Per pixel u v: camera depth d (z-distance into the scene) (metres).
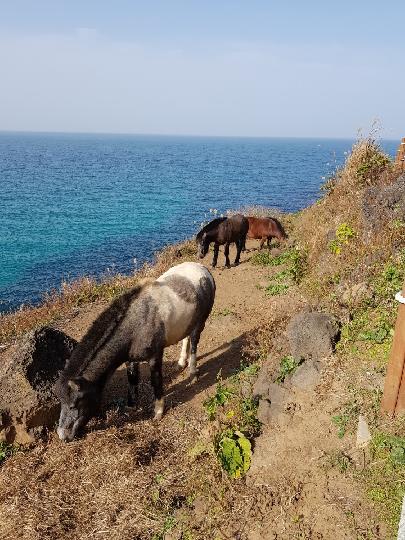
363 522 3.74
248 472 4.51
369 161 11.78
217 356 7.51
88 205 37.12
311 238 10.76
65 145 198.62
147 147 187.00
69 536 4.27
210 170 74.25
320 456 4.36
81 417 5.17
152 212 33.84
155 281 5.93
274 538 3.86
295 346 5.61
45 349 5.91
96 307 10.87
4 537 4.31
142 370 7.32
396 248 7.14
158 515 4.36
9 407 5.38
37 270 19.42
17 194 42.88
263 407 5.16
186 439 5.34
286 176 63.34
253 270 11.67
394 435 4.19
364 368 5.05
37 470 5.07
